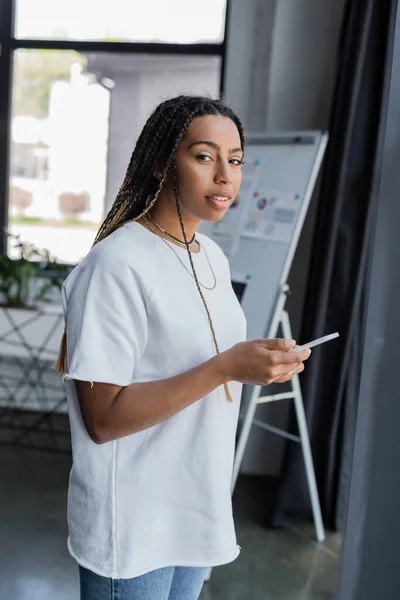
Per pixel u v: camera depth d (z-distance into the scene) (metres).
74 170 3.98
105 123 3.89
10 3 3.87
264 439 3.29
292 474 2.72
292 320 3.18
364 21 2.49
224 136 0.94
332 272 2.63
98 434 0.93
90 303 0.91
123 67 3.81
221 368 0.90
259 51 3.27
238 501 3.00
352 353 2.67
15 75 3.94
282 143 2.68
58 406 3.94
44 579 2.23
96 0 3.78
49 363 3.97
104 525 0.97
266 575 2.35
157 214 1.00
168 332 0.94
